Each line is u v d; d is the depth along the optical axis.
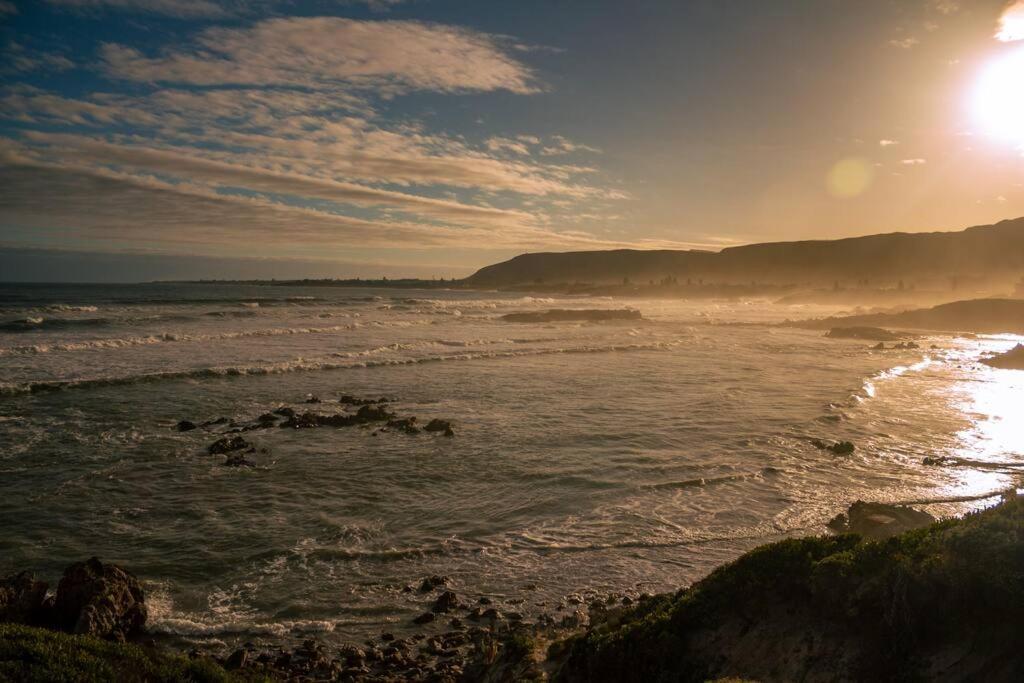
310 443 22.73
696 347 59.62
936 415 29.09
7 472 18.08
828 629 7.16
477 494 17.67
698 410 29.44
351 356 43.09
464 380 37.09
